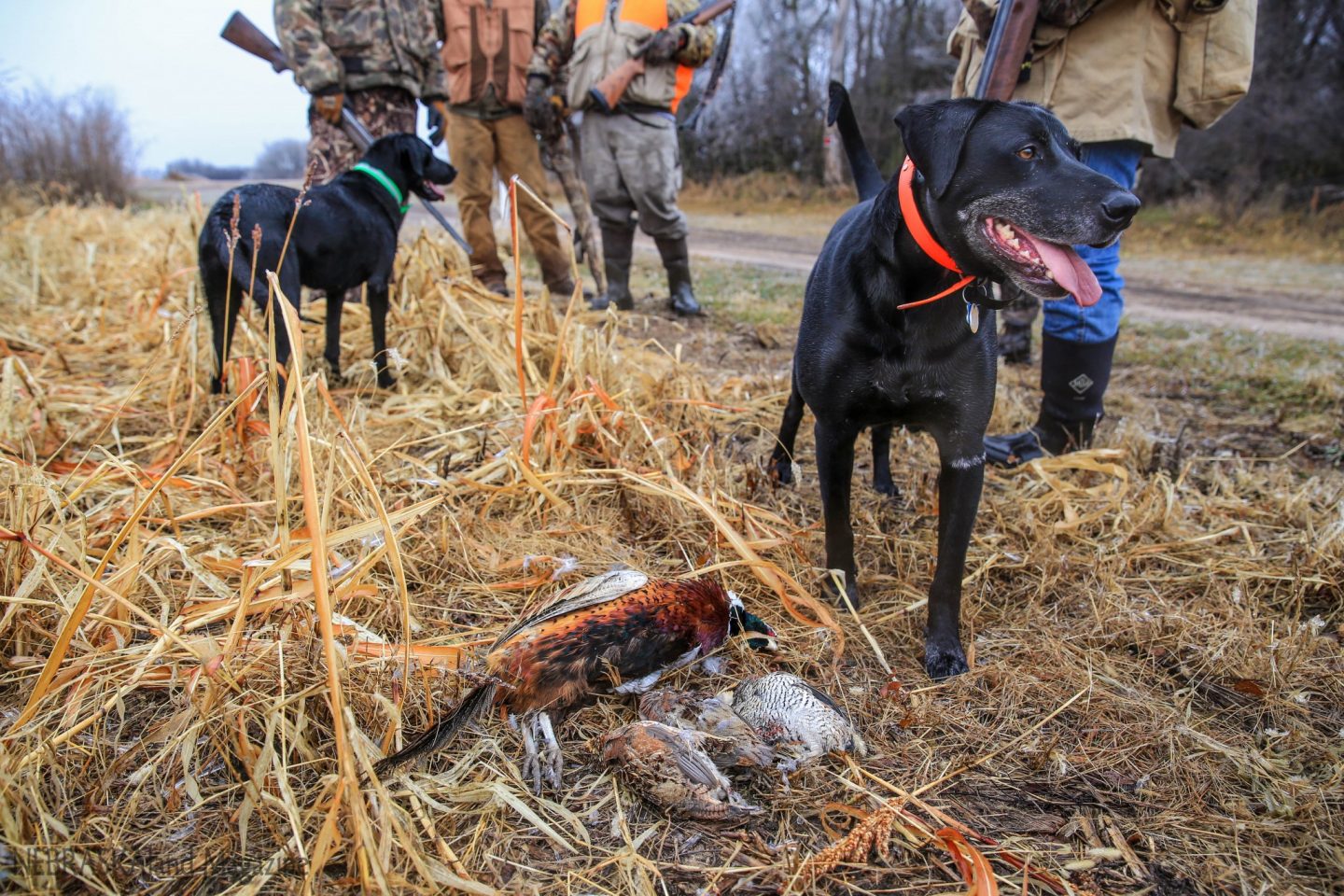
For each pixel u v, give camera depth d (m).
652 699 1.99
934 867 1.67
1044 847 1.73
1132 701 2.19
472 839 1.65
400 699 1.84
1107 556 2.83
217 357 3.61
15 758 1.67
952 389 2.27
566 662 1.94
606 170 5.91
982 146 2.04
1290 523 3.11
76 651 2.02
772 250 12.11
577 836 1.69
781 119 23.64
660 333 5.71
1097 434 3.95
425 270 4.68
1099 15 3.29
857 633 2.47
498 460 3.05
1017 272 2.02
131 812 1.65
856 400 2.35
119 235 8.09
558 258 6.59
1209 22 3.24
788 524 2.69
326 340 4.12
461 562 2.57
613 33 5.56
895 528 3.09
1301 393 4.79
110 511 2.54
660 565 2.70
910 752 1.99
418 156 4.27
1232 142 15.68
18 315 5.45
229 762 1.72
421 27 5.47
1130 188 3.56
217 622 2.24
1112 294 3.45
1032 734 2.07
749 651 2.28
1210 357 5.73
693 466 3.23
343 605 2.26
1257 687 2.23
